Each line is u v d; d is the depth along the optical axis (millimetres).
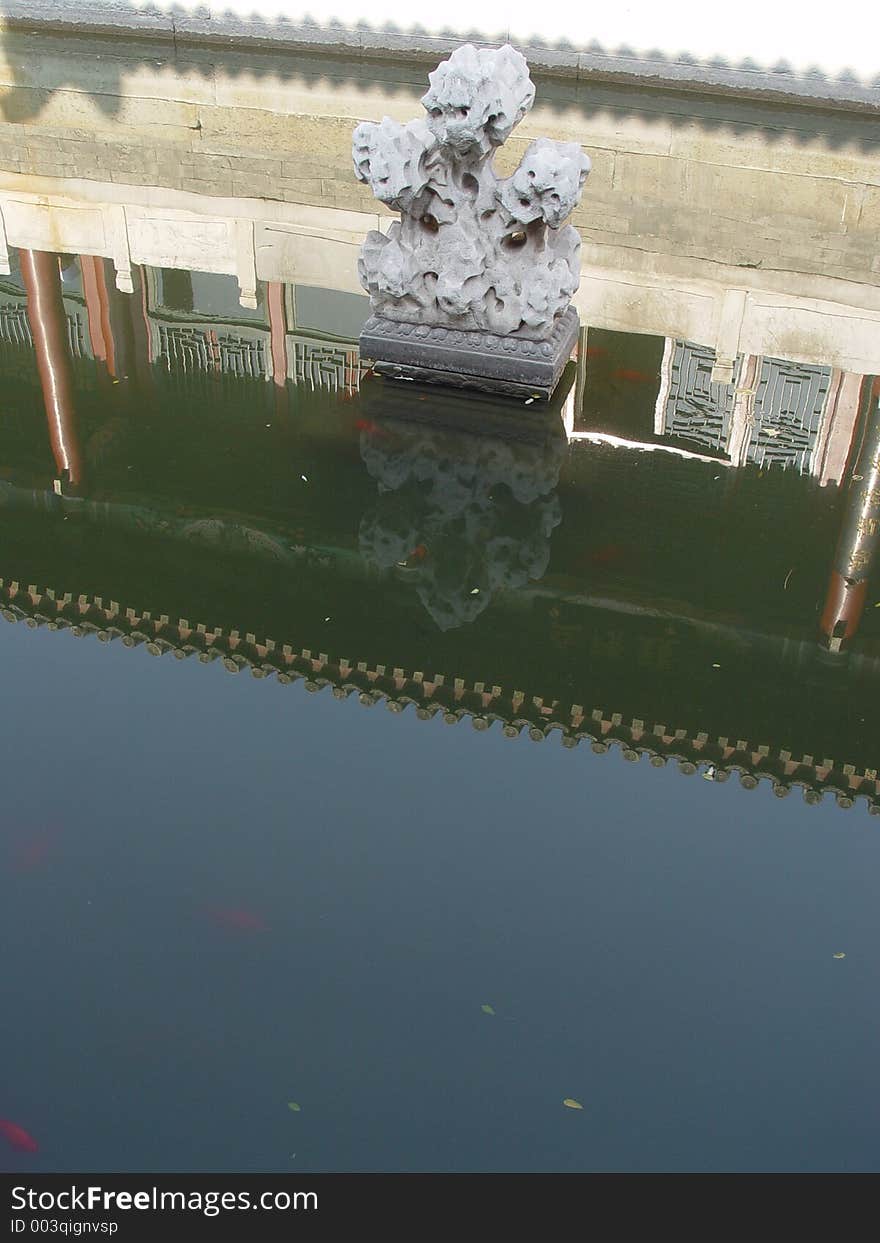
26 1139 3527
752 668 5625
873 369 8492
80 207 11414
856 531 6738
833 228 11359
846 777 5004
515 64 6836
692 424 7781
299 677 5566
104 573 6281
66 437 7574
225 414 7812
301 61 16094
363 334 7715
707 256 10656
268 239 10781
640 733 5238
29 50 16125
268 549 6461
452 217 7059
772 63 14578
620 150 13352
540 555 6449
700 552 6488
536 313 7285
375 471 7184
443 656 5691
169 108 14312
